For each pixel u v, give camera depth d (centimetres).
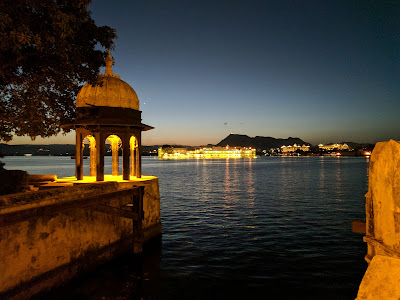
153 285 1057
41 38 1087
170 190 4294
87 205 1019
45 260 921
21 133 1512
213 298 973
